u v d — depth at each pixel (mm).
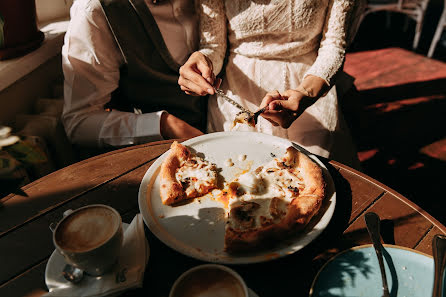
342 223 741
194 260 669
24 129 1368
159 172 866
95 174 881
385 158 2094
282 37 1273
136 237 660
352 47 3521
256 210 745
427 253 670
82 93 1255
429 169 1996
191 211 771
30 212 777
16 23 1391
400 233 711
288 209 739
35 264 666
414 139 2242
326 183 821
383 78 2947
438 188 1860
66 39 1197
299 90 1083
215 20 1289
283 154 933
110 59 1257
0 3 1307
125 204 795
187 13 1312
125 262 624
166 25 1277
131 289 610
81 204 796
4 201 805
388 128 2352
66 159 1496
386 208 770
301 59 1324
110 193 826
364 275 603
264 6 1189
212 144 973
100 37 1192
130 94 1385
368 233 715
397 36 3658
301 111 1052
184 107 1430
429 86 2793
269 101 1031
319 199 745
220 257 656
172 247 670
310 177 810
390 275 605
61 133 1458
